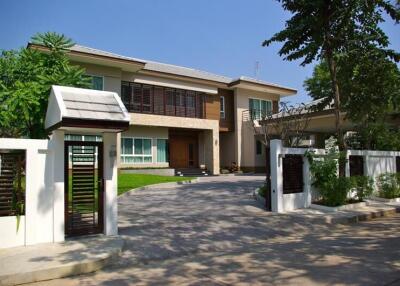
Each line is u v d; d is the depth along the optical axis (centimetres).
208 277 548
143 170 2381
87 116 669
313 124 2253
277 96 3148
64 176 725
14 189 683
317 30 1218
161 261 646
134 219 973
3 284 516
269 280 524
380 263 591
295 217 1006
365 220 1060
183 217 1002
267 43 1306
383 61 1266
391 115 1747
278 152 1095
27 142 690
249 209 1117
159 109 2556
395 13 1200
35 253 625
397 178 1376
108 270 593
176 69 2850
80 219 758
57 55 925
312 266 586
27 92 790
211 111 2828
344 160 1239
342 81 1355
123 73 2364
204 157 2852
